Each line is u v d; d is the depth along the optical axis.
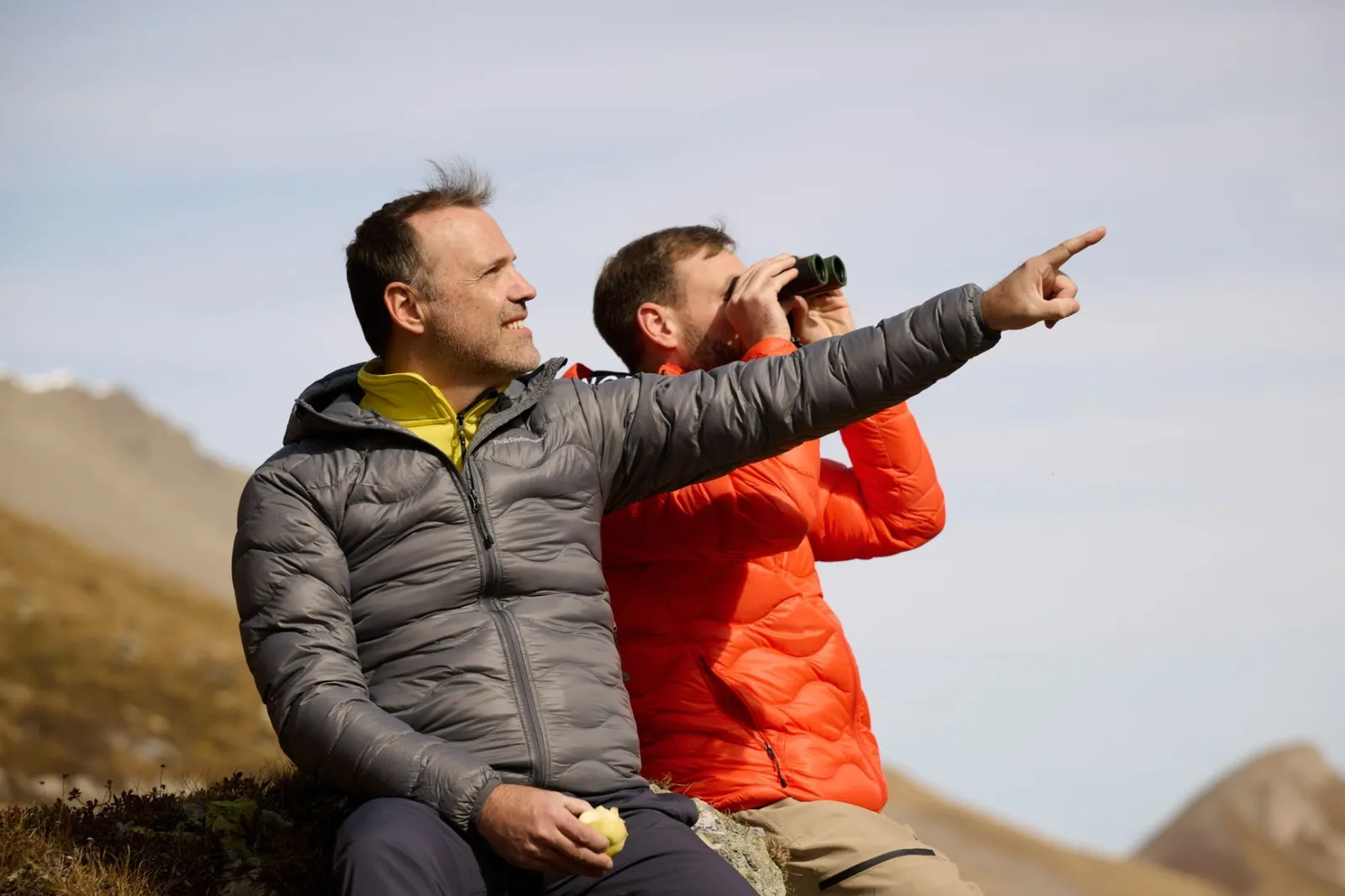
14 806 5.05
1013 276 4.49
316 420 4.51
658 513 5.24
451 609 4.40
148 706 46.62
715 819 5.09
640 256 5.90
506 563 4.43
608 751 4.36
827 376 4.62
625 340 5.95
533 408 4.74
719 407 4.68
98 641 50.75
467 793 3.97
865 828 5.09
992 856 59.84
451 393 4.80
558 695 4.33
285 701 4.18
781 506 5.13
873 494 6.00
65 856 4.68
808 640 5.43
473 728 4.24
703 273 5.80
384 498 4.45
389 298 4.77
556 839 3.83
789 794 5.18
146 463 173.00
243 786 5.51
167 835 4.91
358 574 4.43
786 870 5.08
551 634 4.43
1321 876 74.19
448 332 4.72
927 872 5.00
